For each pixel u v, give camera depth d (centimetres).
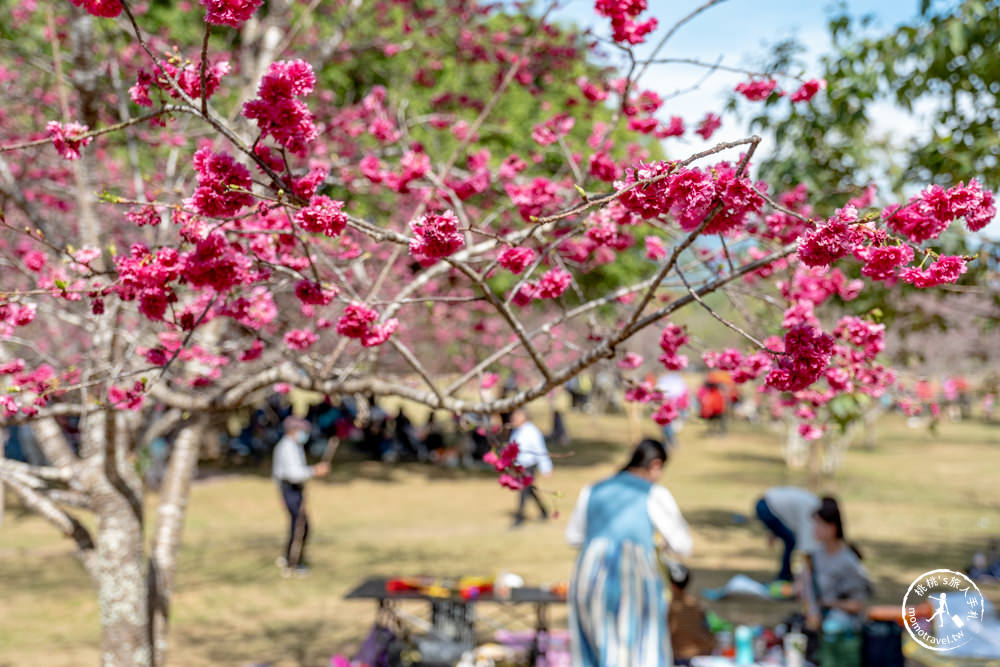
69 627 886
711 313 268
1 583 1057
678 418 411
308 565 1161
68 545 1271
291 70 241
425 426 2364
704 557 1189
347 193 608
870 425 2622
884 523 1424
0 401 308
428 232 241
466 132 569
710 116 463
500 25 844
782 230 385
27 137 655
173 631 870
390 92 845
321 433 2408
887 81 588
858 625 670
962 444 2719
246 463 2236
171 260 281
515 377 1400
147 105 270
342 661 699
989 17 565
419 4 833
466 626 746
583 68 737
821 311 586
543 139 473
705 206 231
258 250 343
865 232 223
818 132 594
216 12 226
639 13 355
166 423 496
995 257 497
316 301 308
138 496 475
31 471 461
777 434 2917
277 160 269
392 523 1491
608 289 1533
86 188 465
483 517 1541
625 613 498
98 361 407
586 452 2478
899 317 603
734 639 748
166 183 557
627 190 220
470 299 309
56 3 691
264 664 766
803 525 972
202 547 1274
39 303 461
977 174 559
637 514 520
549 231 435
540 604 740
